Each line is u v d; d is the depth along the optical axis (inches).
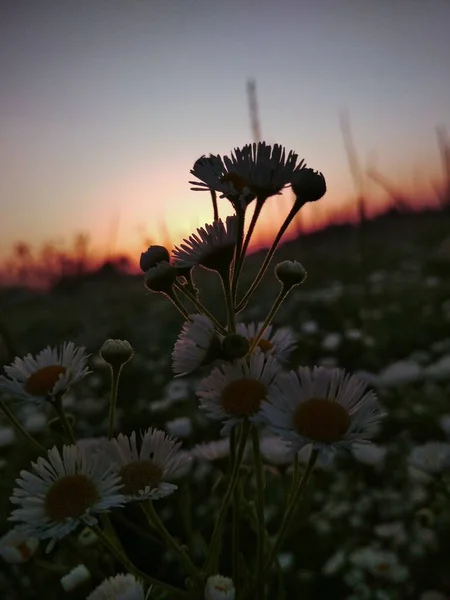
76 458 3.1
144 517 7.6
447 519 6.9
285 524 3.2
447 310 15.7
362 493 8.2
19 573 6.4
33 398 3.5
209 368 3.7
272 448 5.1
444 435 9.2
